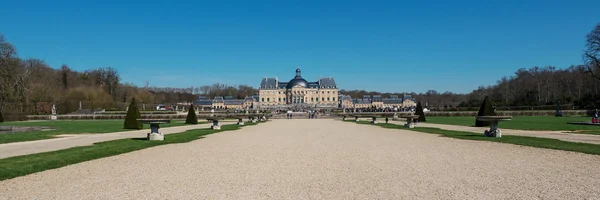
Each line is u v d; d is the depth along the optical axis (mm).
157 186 15539
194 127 62875
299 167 20203
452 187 15094
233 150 28031
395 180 16594
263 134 45406
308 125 70688
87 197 13680
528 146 28219
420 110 80312
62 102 131250
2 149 28438
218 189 15055
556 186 14945
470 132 44719
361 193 14352
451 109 138250
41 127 57875
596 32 101938
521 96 176375
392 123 74188
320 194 14266
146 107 183875
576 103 130250
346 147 29875
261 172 18734
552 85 165875
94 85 172000
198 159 23219
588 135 38719
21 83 106312
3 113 95250
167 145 31609
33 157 22906
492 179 16469
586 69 120688
